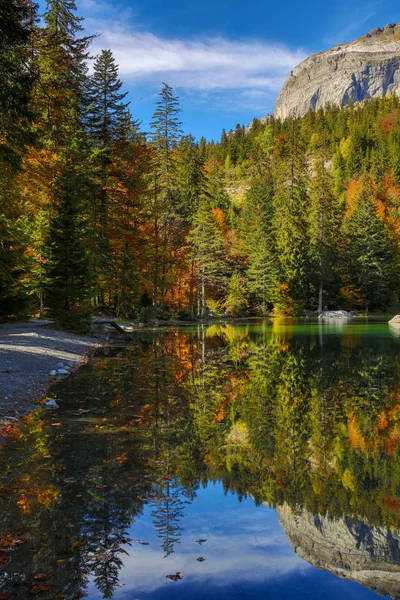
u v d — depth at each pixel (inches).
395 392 425.4
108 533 161.9
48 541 155.0
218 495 199.8
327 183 2561.5
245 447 266.2
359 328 1349.7
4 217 794.8
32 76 512.1
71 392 404.5
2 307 958.4
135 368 554.3
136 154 1387.8
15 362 489.4
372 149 4227.4
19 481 205.3
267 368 565.6
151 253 1488.7
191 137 2504.9
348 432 299.0
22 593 126.3
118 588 129.9
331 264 2365.9
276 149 4773.6
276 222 2522.1
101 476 213.8
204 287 2198.6
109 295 1684.3
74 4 1029.2
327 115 5625.0
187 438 279.1
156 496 194.2
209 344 870.4
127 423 308.3
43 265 963.3
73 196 971.3
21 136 554.9
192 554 151.5
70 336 860.6
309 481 217.6
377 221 2487.7
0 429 282.2
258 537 164.6
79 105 1213.1
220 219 2810.0
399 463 242.7
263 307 2267.5
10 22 443.2
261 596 127.7
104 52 1277.1
